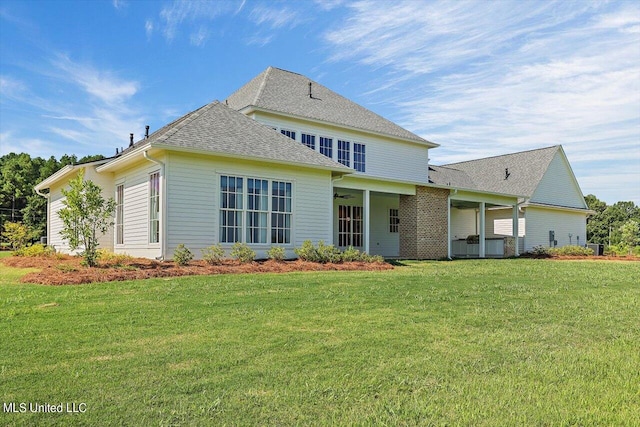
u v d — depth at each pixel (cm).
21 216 5003
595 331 562
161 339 491
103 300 706
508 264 1706
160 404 329
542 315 652
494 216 2869
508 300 778
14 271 1157
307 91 2266
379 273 1192
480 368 419
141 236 1384
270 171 1449
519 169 3084
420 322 592
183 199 1274
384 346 479
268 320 586
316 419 310
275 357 436
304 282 941
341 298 755
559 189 3094
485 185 3039
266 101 1948
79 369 397
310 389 360
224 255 1328
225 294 774
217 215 1330
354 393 354
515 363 436
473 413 322
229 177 1364
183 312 624
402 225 2008
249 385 367
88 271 1004
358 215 2277
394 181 1842
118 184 1591
